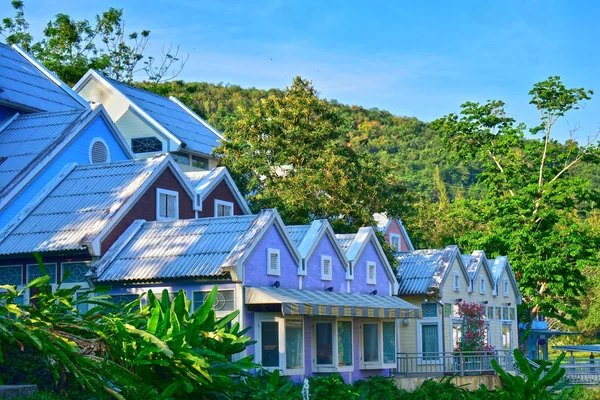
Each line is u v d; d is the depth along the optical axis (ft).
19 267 112.57
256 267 106.42
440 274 165.68
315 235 120.98
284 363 106.83
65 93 154.51
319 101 170.81
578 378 178.60
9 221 116.67
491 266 196.65
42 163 122.93
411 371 159.94
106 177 122.31
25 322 69.62
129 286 106.93
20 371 70.28
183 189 126.82
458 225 268.41
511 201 221.25
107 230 110.52
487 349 169.27
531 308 219.82
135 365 70.54
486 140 244.01
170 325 73.26
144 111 173.78
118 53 250.57
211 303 77.82
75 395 68.33
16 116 138.62
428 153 634.02
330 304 108.17
